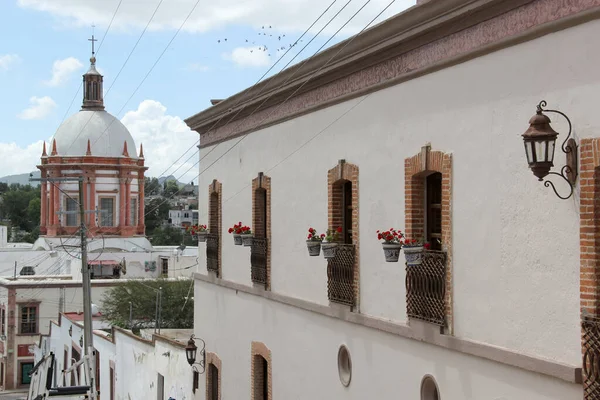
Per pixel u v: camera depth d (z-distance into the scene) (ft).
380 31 41.55
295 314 56.34
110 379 116.67
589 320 29.17
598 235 29.12
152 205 368.68
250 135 65.57
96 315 160.15
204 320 79.66
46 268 201.98
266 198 62.18
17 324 177.99
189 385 81.56
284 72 54.54
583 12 29.07
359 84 46.50
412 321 40.73
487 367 35.14
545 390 31.68
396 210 42.52
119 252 199.11
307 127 53.67
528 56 32.30
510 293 33.68
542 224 31.78
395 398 42.78
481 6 34.24
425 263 39.42
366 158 45.70
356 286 47.11
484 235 35.29
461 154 36.86
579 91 29.60
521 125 32.81
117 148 208.85
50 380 75.97
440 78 38.34
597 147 28.71
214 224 78.07
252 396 65.10
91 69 217.77
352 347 47.65
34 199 463.42
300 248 55.36
